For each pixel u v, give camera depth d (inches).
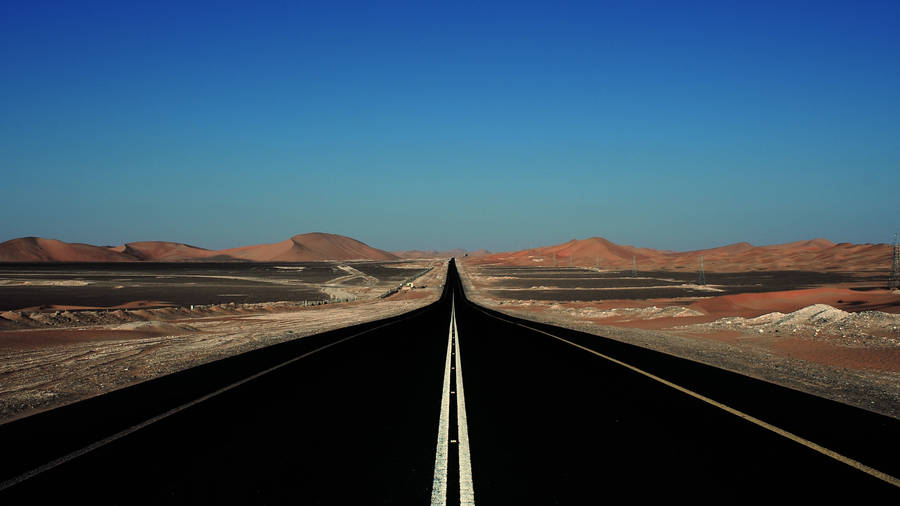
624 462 252.7
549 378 505.4
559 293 3521.2
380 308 2266.2
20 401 436.8
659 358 655.1
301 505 203.2
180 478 233.3
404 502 205.5
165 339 1023.6
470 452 270.1
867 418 337.4
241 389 455.5
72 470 244.8
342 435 304.5
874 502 204.2
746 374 525.3
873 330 919.7
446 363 617.6
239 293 3186.5
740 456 261.1
